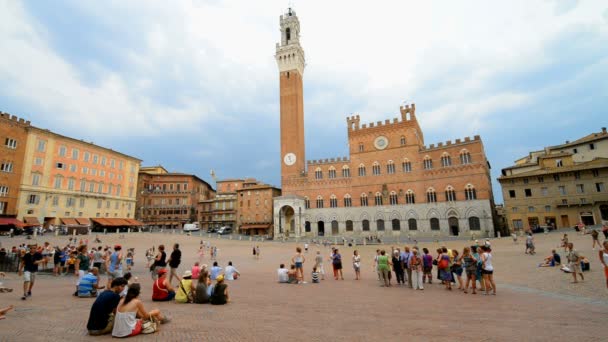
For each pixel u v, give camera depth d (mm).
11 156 71312
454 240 68188
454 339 10461
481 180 76750
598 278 22109
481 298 18188
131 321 10672
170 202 123438
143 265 38594
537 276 24906
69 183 83750
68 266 30016
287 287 22766
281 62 112500
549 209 71562
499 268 30719
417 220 83438
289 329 11633
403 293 20234
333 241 78250
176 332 11133
